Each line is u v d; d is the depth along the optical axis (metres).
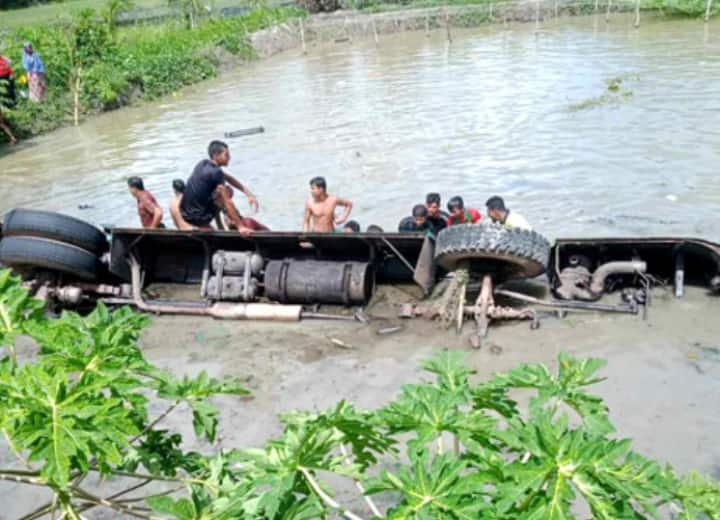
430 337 6.89
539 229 9.52
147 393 6.10
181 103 21.94
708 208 9.78
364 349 6.77
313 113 18.06
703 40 23.59
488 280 7.12
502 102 17.08
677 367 5.92
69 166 15.27
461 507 1.83
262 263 8.12
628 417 5.28
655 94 16.36
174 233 8.05
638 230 9.24
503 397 2.48
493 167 12.25
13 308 2.36
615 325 6.77
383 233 7.57
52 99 21.00
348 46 32.00
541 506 1.78
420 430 2.18
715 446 4.86
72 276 8.27
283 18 35.31
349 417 2.21
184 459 2.69
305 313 7.60
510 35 29.80
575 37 27.19
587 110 15.45
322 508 1.94
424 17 34.75
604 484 1.84
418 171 12.41
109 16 27.39
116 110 21.72
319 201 8.64
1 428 1.85
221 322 7.72
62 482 1.76
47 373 2.02
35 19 39.91
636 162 11.86
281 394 6.06
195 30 30.69
